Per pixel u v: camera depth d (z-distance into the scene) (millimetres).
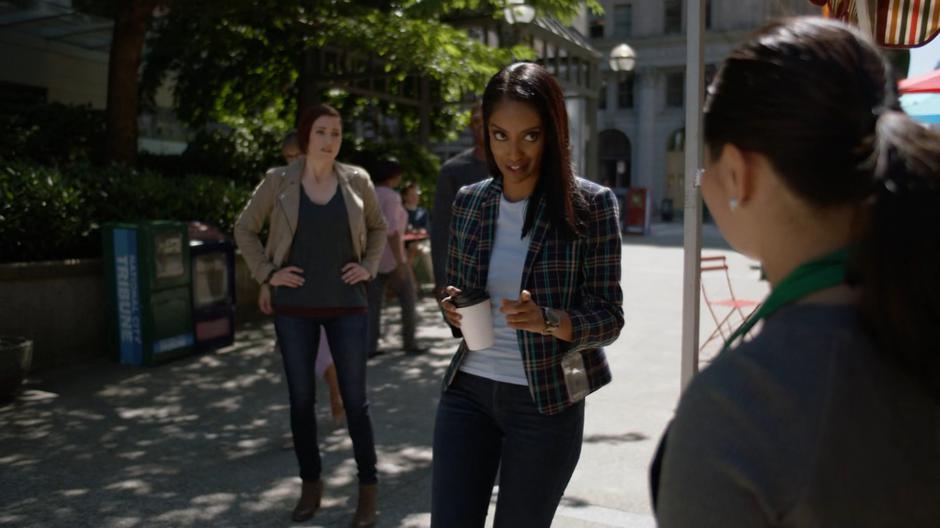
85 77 15367
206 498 4051
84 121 10891
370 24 10273
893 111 897
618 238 2314
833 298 883
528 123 2252
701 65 2904
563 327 2135
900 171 832
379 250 3771
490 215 2379
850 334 843
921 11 3174
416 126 15016
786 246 933
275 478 4340
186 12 9852
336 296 3594
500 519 2236
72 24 13016
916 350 818
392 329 8711
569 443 2244
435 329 8750
